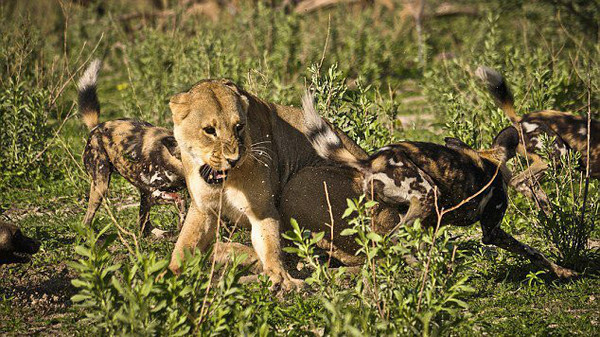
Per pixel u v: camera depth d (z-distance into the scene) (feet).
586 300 31.63
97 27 111.86
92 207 44.55
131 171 43.16
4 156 57.72
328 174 34.99
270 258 32.58
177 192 42.86
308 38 97.71
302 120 36.96
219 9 117.60
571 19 88.94
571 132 46.44
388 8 119.55
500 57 68.18
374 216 33.99
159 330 23.57
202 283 24.98
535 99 55.83
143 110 71.61
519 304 31.19
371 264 26.17
